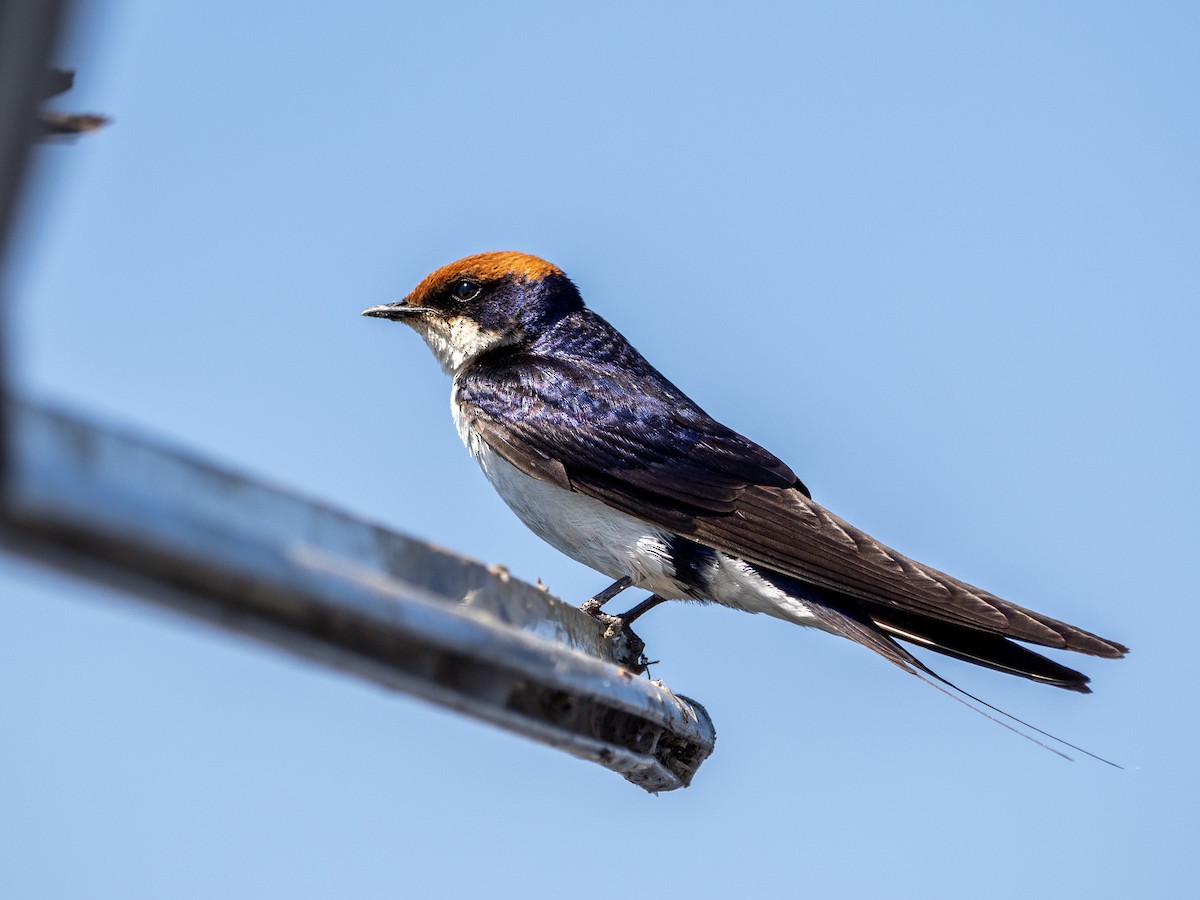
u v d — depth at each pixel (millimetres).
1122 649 2939
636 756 2881
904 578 2951
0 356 785
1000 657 2947
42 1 807
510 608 2537
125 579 1093
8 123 824
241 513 1378
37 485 902
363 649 1736
